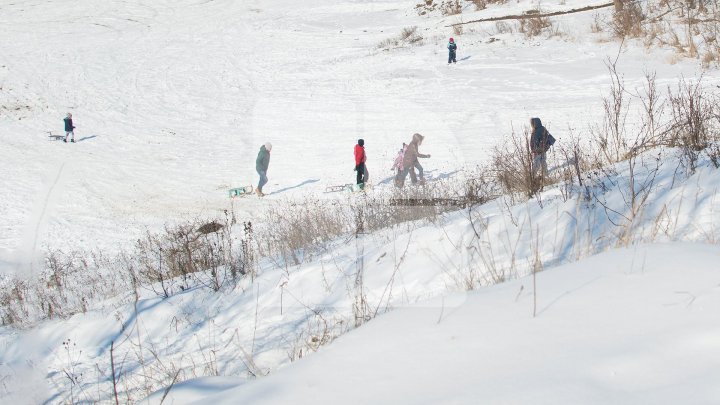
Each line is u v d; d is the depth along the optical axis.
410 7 102.75
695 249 7.36
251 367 9.52
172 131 55.09
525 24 74.75
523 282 7.35
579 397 4.38
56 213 37.16
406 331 6.28
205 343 11.70
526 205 13.03
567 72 55.88
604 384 4.51
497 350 5.41
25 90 70.38
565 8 77.44
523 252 10.80
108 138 54.53
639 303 5.82
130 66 79.31
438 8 96.19
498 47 69.38
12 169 47.16
